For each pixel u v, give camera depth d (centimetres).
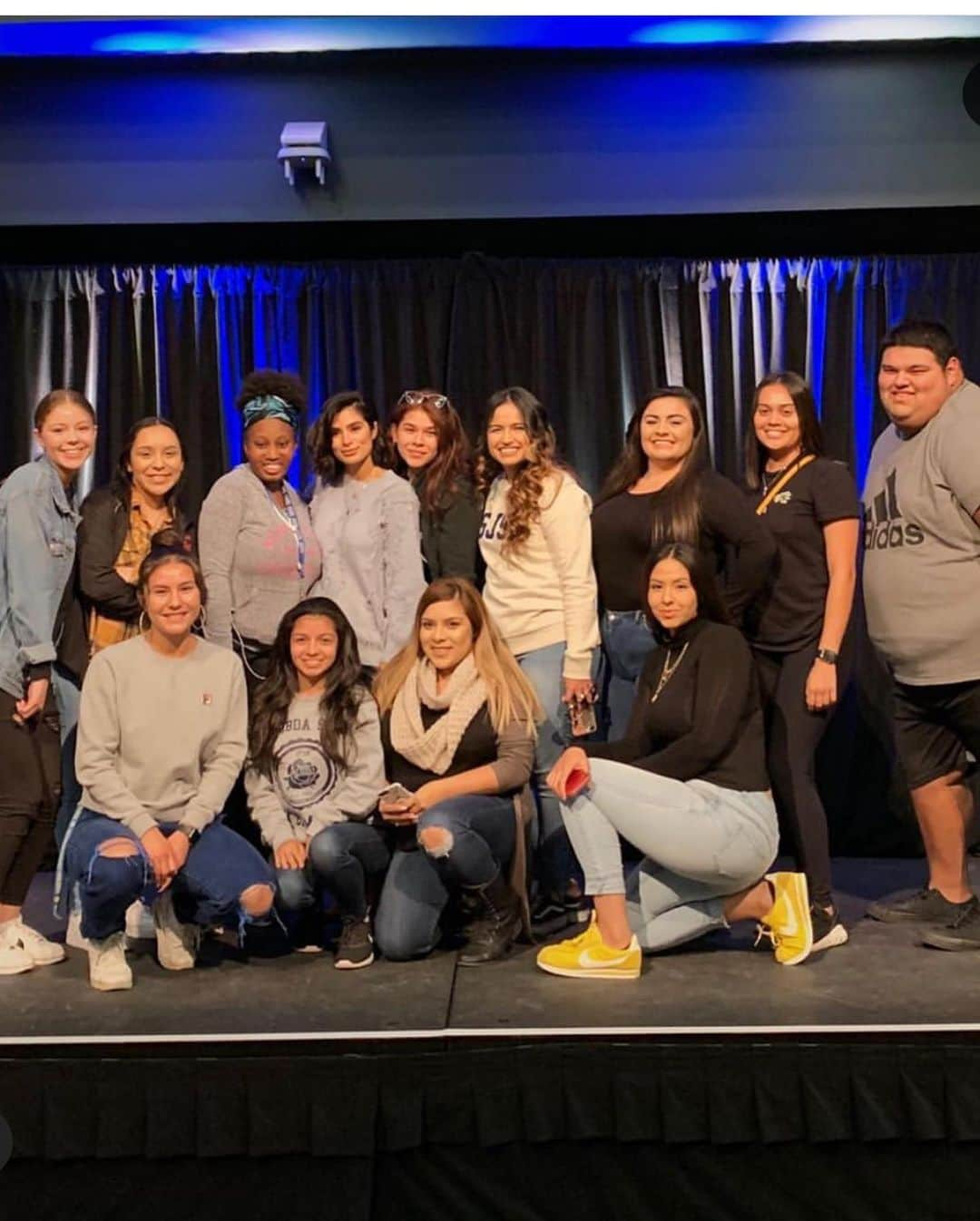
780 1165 263
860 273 445
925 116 424
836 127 426
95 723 311
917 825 436
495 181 432
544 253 453
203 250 450
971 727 327
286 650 330
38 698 313
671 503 336
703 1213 263
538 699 337
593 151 430
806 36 411
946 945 321
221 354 450
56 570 320
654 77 428
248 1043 262
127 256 452
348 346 449
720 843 301
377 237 444
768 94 427
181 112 432
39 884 400
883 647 336
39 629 314
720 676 310
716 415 447
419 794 316
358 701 325
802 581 339
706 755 306
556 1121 262
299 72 430
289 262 454
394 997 289
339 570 352
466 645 329
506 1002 284
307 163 425
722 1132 260
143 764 312
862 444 445
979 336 443
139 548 336
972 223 437
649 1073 262
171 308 450
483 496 357
